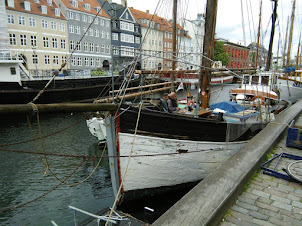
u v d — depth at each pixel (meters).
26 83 22.36
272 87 13.72
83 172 10.29
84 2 41.91
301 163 4.25
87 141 15.14
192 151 6.01
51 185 9.06
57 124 19.97
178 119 5.53
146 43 49.25
